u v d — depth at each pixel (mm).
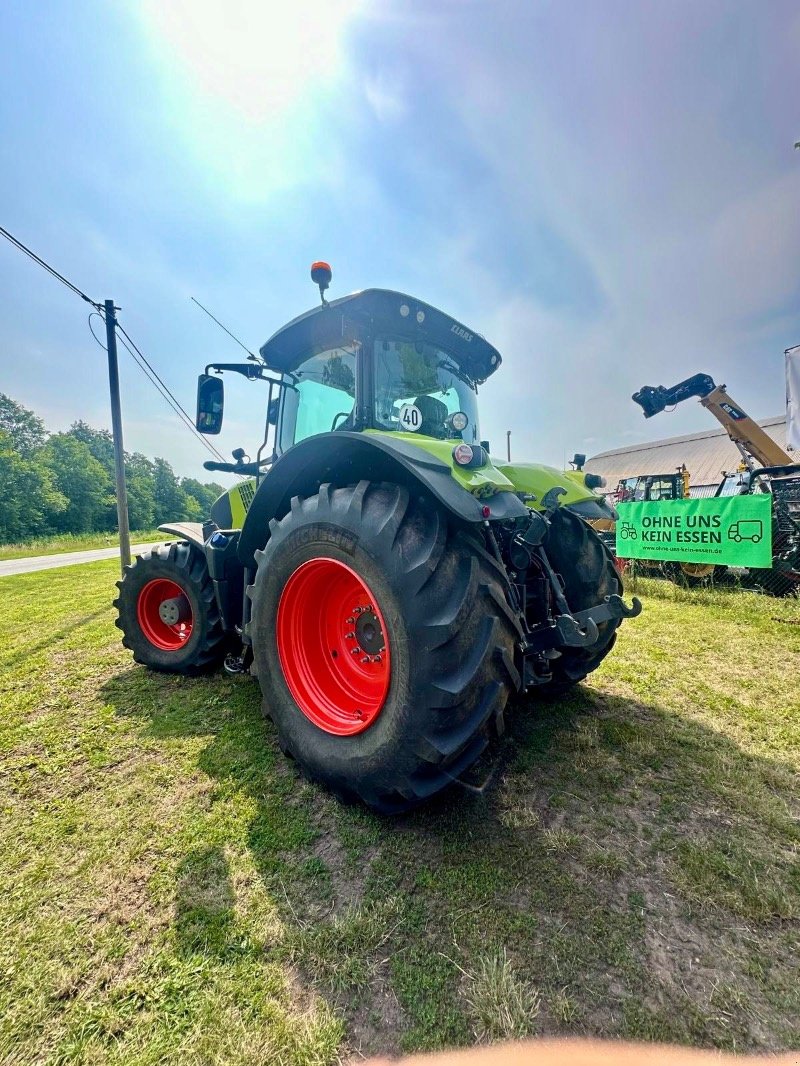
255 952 1179
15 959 1169
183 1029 1007
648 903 1303
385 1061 942
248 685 2994
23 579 9828
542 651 1949
